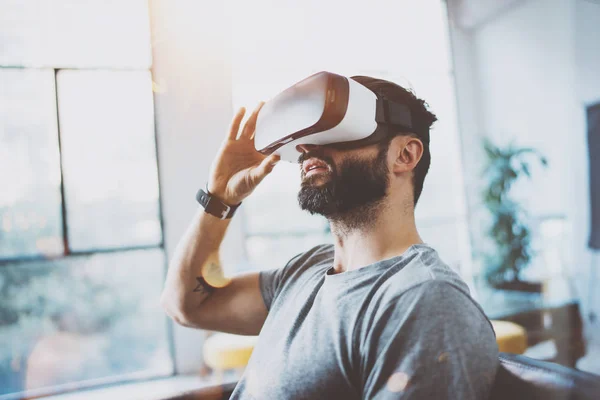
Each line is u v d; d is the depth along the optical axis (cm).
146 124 362
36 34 347
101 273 391
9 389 344
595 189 414
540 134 468
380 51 453
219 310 97
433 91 497
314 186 76
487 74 514
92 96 357
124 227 366
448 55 504
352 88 69
